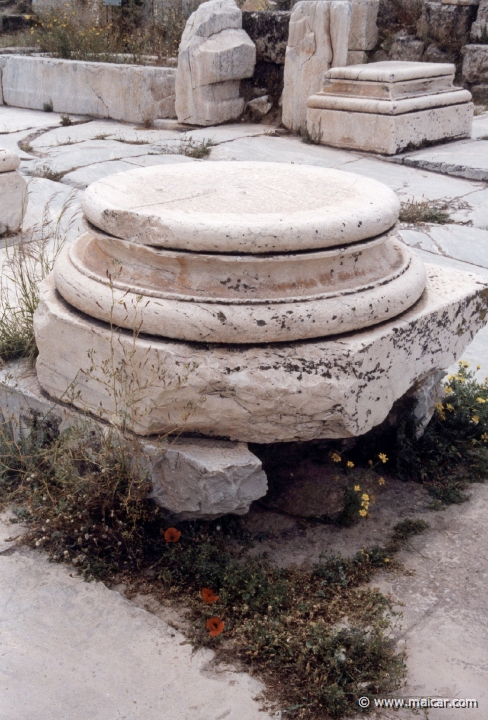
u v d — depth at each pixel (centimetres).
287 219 270
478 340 492
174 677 239
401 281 304
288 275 277
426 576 290
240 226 263
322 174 358
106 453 287
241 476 276
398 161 860
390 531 316
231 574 277
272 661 244
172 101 1075
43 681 236
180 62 1001
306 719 226
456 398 396
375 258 307
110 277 277
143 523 298
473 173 803
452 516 327
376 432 362
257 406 272
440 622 266
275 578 283
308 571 289
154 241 272
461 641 258
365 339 280
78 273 305
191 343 272
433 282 348
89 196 305
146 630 257
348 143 904
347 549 304
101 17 1419
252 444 337
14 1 1933
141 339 276
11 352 367
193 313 268
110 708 227
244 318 267
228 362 268
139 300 273
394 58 1265
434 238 650
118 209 281
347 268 291
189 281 277
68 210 680
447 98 910
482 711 230
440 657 251
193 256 268
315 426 283
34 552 293
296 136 980
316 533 313
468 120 951
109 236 289
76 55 1245
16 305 429
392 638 258
